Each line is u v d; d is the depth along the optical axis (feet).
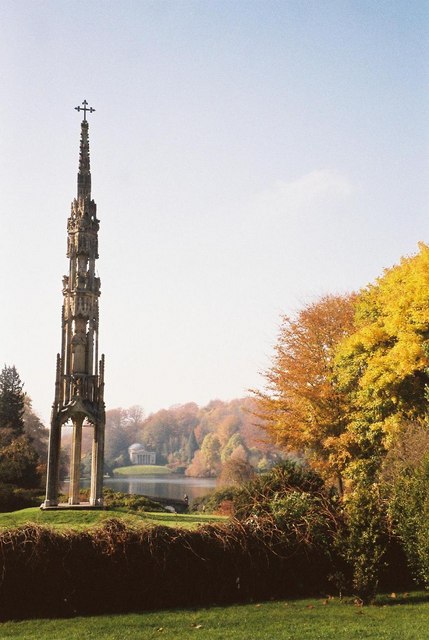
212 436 591.37
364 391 114.42
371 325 119.75
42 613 46.26
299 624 42.83
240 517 57.88
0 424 236.63
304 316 139.85
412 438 86.38
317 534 54.39
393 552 54.54
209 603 49.90
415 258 121.49
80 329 107.96
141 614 46.26
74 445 107.86
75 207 112.27
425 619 43.93
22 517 93.50
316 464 125.80
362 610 47.37
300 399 131.34
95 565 47.96
